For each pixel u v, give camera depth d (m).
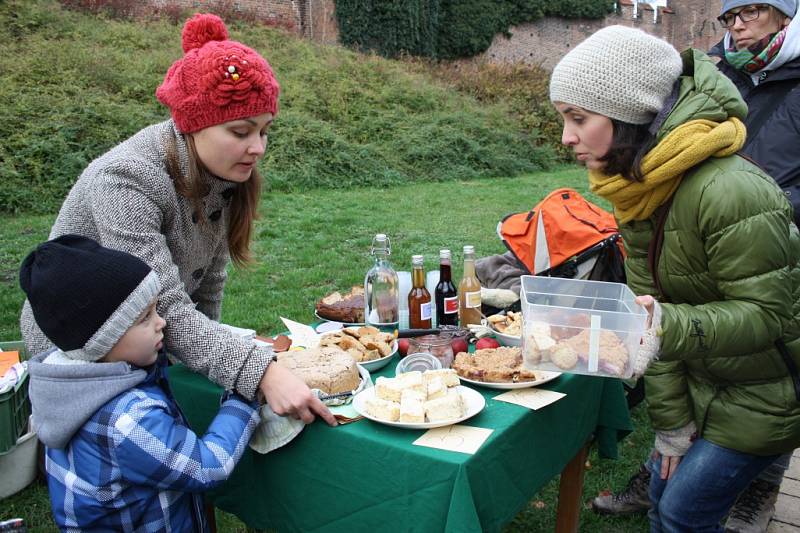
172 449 1.43
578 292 1.90
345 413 1.61
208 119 1.59
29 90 10.30
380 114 14.48
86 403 1.42
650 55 1.54
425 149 13.54
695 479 1.78
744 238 1.52
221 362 1.54
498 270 3.47
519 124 16.78
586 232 3.18
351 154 12.37
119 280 1.42
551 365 1.49
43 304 1.40
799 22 2.59
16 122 9.47
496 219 9.23
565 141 1.68
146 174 1.63
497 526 1.55
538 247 3.30
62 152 9.30
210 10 16.48
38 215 8.41
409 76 16.75
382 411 1.54
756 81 2.76
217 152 1.64
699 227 1.59
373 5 19.44
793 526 2.61
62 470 1.49
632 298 1.65
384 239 2.31
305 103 13.65
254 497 1.76
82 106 10.11
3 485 2.82
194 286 2.01
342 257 7.01
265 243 7.40
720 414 1.76
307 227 8.25
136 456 1.41
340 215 9.09
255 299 5.48
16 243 6.91
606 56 1.55
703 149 1.50
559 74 1.62
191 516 1.62
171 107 1.65
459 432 1.51
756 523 2.44
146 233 1.61
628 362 1.46
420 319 2.22
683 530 1.84
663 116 1.56
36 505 2.80
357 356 1.91
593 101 1.57
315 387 1.66
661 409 1.90
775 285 1.53
